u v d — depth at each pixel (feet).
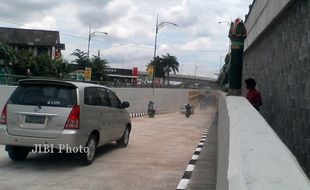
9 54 146.82
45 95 32.12
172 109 211.82
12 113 31.96
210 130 69.67
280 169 7.64
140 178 29.43
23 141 31.55
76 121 31.65
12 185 26.16
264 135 10.61
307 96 22.75
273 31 37.06
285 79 30.17
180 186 26.08
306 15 23.76
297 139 24.86
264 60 43.16
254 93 33.88
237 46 33.09
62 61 171.53
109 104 39.42
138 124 88.33
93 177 29.30
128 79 358.84
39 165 32.83
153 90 172.86
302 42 24.72
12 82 67.21
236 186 7.14
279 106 32.30
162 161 36.83
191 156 40.16
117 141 44.73
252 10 54.70
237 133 10.93
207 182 27.22
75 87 32.45
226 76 70.79
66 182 27.48
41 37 239.09
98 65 207.00
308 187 6.72
